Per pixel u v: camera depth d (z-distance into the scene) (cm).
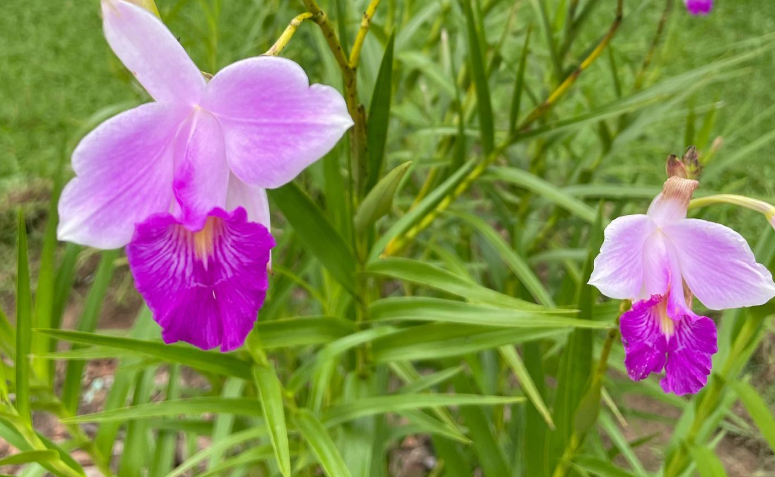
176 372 46
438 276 39
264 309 46
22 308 36
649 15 122
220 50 97
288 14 63
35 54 118
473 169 50
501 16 74
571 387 39
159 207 34
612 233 33
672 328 35
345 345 39
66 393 41
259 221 34
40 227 89
